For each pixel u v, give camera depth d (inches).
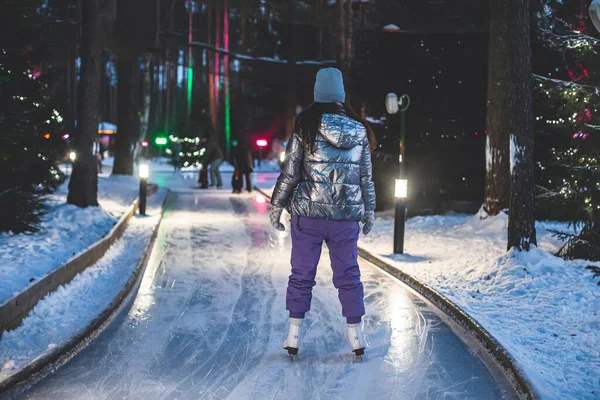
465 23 540.7
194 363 192.4
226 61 1275.8
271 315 249.1
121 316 243.3
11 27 319.0
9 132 316.8
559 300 253.6
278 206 195.2
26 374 171.6
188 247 414.0
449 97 554.3
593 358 188.2
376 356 200.8
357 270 198.7
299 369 188.4
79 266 294.2
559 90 336.2
